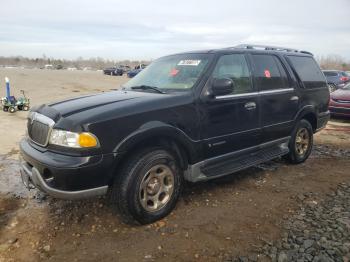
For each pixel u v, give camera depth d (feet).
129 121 10.93
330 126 31.76
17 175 16.53
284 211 12.55
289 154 18.11
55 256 9.93
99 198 13.70
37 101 52.37
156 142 11.86
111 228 11.44
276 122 16.40
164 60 15.87
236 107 14.15
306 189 14.82
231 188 14.85
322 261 9.31
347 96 34.09
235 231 11.13
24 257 9.91
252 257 9.65
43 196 14.06
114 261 9.64
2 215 12.47
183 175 12.96
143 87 14.32
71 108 11.33
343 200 13.55
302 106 18.08
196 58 14.33
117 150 10.60
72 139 10.28
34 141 11.85
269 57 16.79
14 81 98.73
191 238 10.75
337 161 19.42
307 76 18.95
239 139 14.49
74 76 141.08
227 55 14.51
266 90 15.81
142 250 10.15
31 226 11.64
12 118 34.63
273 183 15.53
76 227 11.53
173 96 12.43
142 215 11.36
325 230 10.99
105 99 12.33
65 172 10.05
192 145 12.57
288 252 9.81
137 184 11.08
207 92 13.10
